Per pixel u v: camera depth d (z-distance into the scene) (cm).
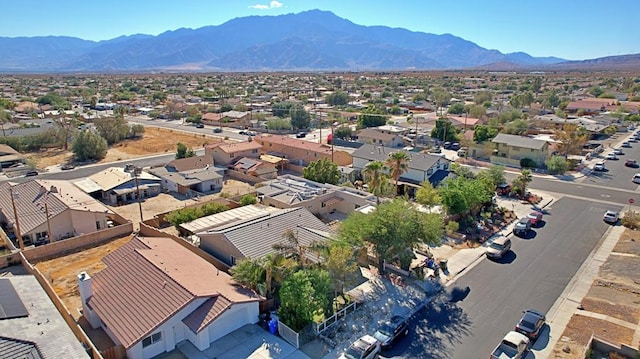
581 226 4569
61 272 3597
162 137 10056
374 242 3356
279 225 3675
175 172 6350
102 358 2303
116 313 2612
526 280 3403
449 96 15900
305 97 17688
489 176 5528
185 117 13375
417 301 3097
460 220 4509
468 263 3691
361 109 13675
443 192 4409
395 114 13125
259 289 2933
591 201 5422
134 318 2533
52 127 9131
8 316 2378
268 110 13612
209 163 6831
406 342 2645
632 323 2745
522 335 2556
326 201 4950
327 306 2852
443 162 6112
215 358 2477
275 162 7056
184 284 2694
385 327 2670
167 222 4709
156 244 3362
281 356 2503
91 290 2828
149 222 4575
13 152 7581
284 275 2891
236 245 3297
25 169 6862
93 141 7788
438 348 2591
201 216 4519
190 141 9594
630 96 15175
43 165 7381
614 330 2677
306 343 2625
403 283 3334
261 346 2591
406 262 3378
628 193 5762
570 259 3775
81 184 5744
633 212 4816
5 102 13812
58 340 2264
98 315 2650
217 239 3481
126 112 14112
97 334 2691
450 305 3053
